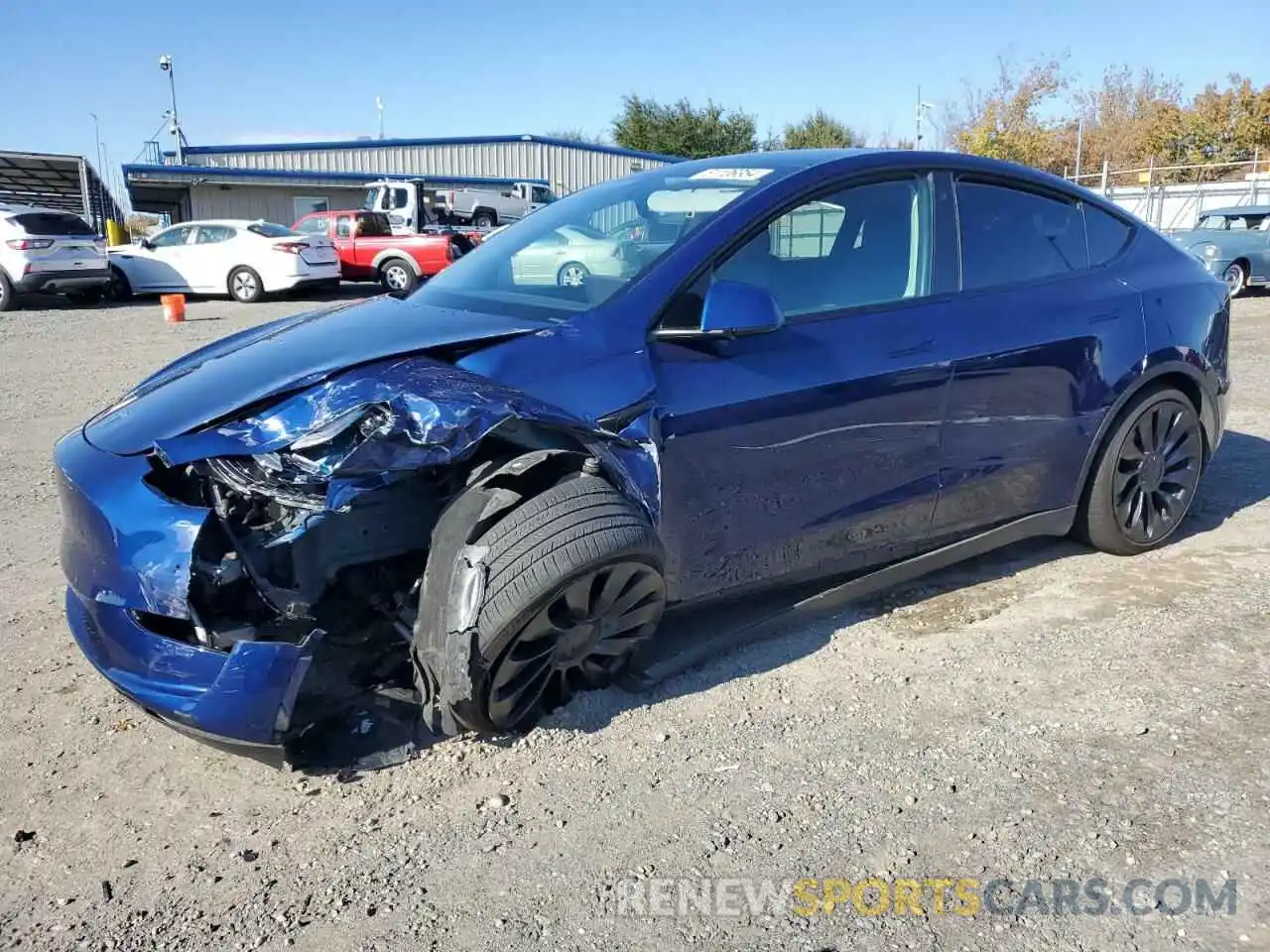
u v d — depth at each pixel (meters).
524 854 2.40
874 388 3.25
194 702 2.48
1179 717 2.91
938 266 3.55
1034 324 3.66
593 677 2.92
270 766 2.79
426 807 2.59
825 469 3.22
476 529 2.57
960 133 43.25
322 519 2.59
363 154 38.06
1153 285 4.11
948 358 3.41
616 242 3.34
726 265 3.14
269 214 34.28
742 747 2.82
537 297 3.26
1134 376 3.92
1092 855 2.34
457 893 2.28
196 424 2.64
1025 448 3.71
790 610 3.36
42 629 3.72
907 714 2.98
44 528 4.95
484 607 2.50
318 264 18.84
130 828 2.54
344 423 2.48
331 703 2.69
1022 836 2.41
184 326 14.23
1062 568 4.07
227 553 2.59
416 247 20.53
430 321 3.13
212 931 2.18
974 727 2.90
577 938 2.13
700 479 2.96
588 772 2.72
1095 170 43.44
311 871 2.37
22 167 32.41
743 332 2.88
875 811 2.53
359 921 2.20
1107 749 2.77
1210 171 38.59
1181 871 2.28
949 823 2.47
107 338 12.70
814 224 3.33
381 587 2.81
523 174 40.91
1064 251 3.94
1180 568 4.04
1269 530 4.46
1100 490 4.00
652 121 50.56
